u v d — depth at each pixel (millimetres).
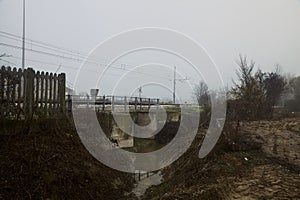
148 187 11883
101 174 10438
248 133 16047
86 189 8672
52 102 10844
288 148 13234
